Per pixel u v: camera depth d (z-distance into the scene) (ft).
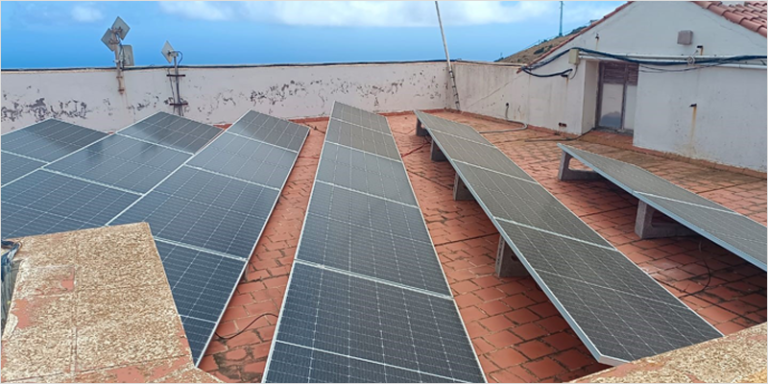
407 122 66.03
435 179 38.88
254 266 22.41
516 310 20.34
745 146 40.14
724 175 40.34
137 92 56.65
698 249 26.68
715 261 25.31
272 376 10.87
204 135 41.06
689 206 26.86
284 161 37.29
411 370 12.58
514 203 25.45
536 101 60.54
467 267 24.04
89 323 9.12
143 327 9.07
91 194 23.08
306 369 11.41
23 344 8.47
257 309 18.94
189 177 26.50
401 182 31.89
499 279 22.88
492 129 61.82
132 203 22.89
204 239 20.53
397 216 24.64
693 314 16.88
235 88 61.52
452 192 35.63
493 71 66.44
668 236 28.25
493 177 29.89
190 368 8.05
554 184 38.01
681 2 42.78
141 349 8.46
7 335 8.70
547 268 18.03
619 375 7.81
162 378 7.79
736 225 25.09
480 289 21.98
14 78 50.62
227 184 27.73
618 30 49.16
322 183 25.14
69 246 12.14
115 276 10.81
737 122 40.32
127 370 7.94
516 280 22.81
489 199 24.68
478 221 30.17
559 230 22.86
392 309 15.39
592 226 29.84
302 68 64.59
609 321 15.14
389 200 26.86
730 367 7.98
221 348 16.48
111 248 12.10
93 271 10.99
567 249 20.54
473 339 18.34
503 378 16.22
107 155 28.99
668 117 45.50
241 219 23.77
